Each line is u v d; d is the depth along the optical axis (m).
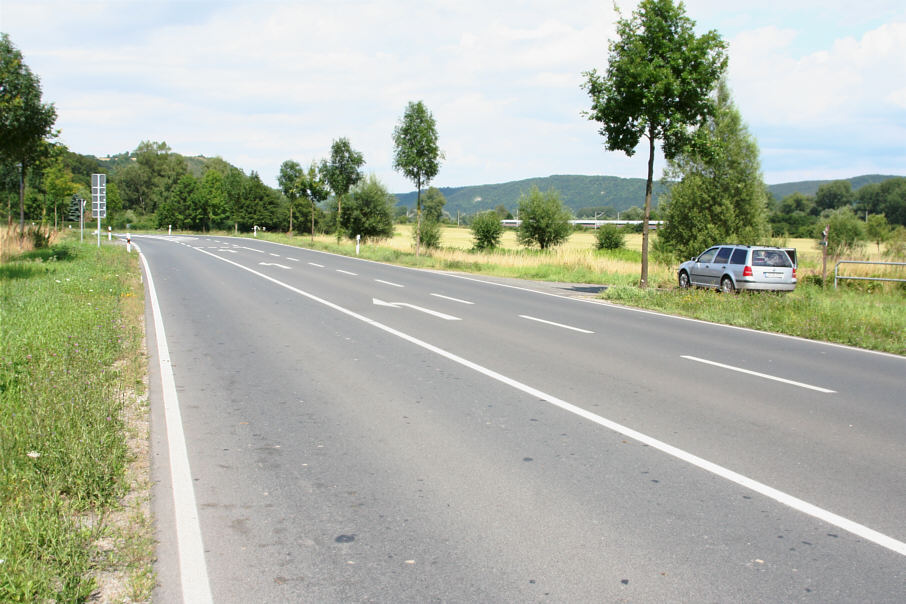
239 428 5.88
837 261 20.64
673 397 7.15
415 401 6.85
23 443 4.83
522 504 4.27
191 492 4.43
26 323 9.84
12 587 3.05
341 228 54.53
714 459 5.16
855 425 6.14
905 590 3.24
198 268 25.36
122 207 123.50
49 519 3.75
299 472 4.82
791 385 7.88
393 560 3.54
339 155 46.31
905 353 10.52
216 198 96.12
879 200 95.94
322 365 8.62
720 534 3.85
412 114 33.56
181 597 3.16
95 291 14.57
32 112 22.83
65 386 6.10
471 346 10.17
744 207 31.33
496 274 28.30
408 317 13.31
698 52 18.00
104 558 3.50
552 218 51.97
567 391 7.36
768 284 18.09
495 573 3.40
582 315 14.47
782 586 3.27
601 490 4.51
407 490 4.50
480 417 6.29
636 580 3.32
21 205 27.58
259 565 3.48
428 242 51.72
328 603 3.12
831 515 4.12
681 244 32.78
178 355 9.19
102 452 4.77
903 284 19.61
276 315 13.27
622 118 18.89
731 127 30.97
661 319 14.21
